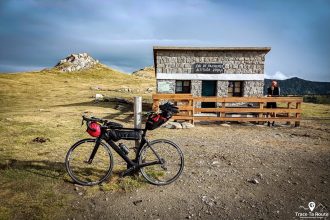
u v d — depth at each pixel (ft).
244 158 24.21
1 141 28.37
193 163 22.25
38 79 236.84
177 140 31.60
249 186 17.83
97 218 13.64
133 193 16.39
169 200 15.66
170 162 22.17
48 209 14.11
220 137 34.32
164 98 44.62
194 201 15.60
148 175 18.76
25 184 16.94
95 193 16.25
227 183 18.25
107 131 17.46
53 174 18.75
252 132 38.81
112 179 18.04
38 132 33.55
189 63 59.67
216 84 59.98
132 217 13.79
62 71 363.97
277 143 31.14
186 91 60.95
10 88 143.74
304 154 26.08
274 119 45.11
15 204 14.44
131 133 17.46
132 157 23.53
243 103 59.62
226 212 14.43
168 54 59.57
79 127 38.34
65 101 91.30
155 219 13.65
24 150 25.03
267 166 22.00
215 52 59.36
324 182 18.61
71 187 16.89
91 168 20.04
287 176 19.77
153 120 17.17
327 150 27.91
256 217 13.98
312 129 42.37
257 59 59.31
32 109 64.64
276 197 16.28
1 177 17.94
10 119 43.01
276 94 49.29
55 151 24.98
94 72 372.99
